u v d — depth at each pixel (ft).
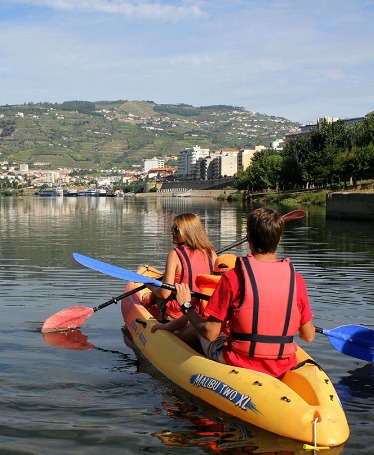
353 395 18.01
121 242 67.36
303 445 14.28
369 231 86.33
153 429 15.26
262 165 312.09
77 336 24.58
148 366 20.54
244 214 146.30
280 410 14.97
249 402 15.57
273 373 16.33
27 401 17.07
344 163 205.36
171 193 501.15
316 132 265.54
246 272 15.53
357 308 29.94
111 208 201.36
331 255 54.44
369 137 228.84
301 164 262.88
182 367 18.47
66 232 83.97
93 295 33.19
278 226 15.62
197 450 14.08
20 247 61.26
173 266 20.61
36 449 14.07
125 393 17.85
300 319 16.33
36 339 24.03
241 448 14.17
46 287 35.65
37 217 132.05
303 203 214.48
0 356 21.53
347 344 20.93
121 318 27.91
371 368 20.59
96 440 14.60
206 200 332.39
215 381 16.74
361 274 41.73
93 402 17.08
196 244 20.66
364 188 197.67
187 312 17.31
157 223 107.04
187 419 15.88
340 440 14.21
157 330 21.48
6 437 14.67
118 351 22.44
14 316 27.99
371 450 14.08
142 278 20.31
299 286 15.99
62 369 20.15
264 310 15.62
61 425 15.46
